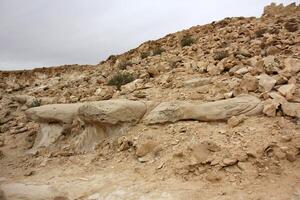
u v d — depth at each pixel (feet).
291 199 14.30
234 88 25.62
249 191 15.61
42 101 43.62
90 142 26.91
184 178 18.13
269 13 49.39
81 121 29.43
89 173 21.58
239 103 22.54
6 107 52.16
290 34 35.68
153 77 36.60
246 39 38.19
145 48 57.36
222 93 25.82
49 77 74.02
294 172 16.34
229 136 20.40
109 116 25.20
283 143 18.35
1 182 22.48
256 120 21.30
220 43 39.60
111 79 40.09
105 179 19.79
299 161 17.02
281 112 21.34
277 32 38.04
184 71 34.12
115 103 25.89
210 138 20.77
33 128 37.68
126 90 33.12
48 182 20.97
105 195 17.60
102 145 25.58
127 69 45.01
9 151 31.94
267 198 14.69
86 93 38.04
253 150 18.22
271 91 23.72
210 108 23.24
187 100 26.32
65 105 32.35
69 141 29.43
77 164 23.97
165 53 46.80
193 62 35.37
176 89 29.63
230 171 17.51
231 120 21.57
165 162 20.10
